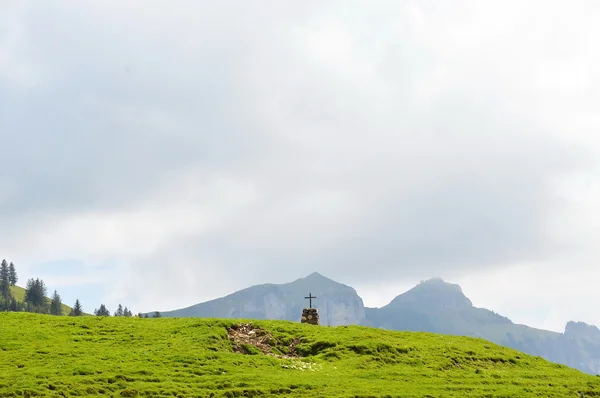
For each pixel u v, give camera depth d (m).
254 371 57.19
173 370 54.56
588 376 69.62
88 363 54.59
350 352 66.38
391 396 51.34
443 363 65.94
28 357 56.03
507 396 54.50
